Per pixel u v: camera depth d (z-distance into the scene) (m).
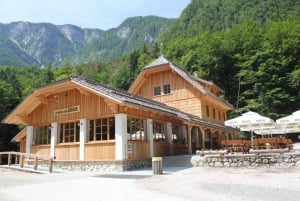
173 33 106.69
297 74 50.22
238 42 59.94
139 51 86.31
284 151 17.02
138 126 18.89
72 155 18.72
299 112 22.64
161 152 20.91
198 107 28.30
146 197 8.61
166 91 30.30
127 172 15.99
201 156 18.02
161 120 21.55
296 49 53.81
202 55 60.88
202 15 102.69
